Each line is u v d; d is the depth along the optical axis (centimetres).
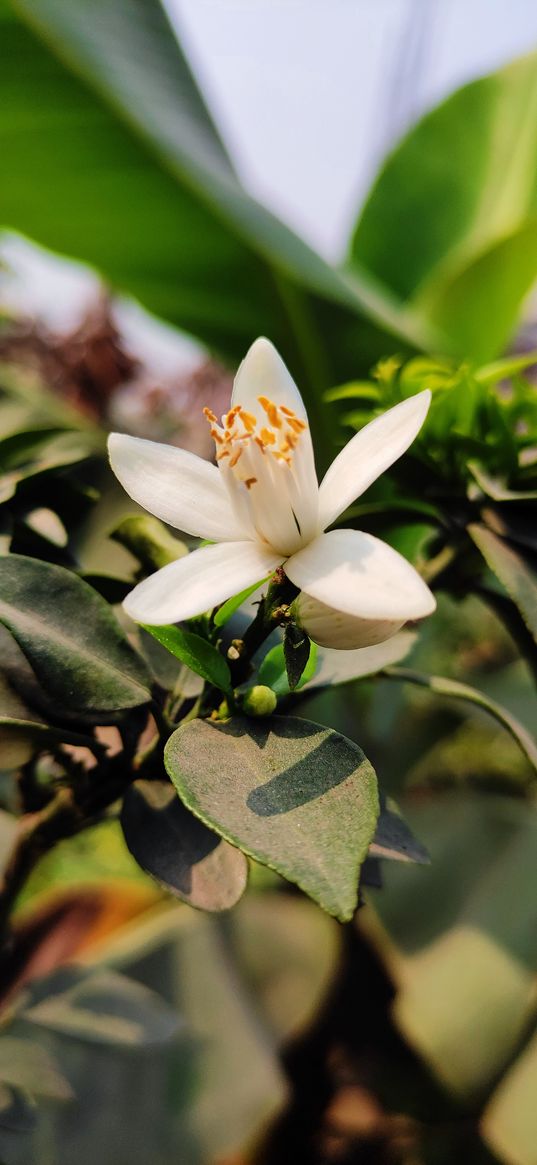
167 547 22
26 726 20
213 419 20
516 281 47
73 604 20
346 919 17
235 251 41
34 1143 31
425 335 43
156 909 42
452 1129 35
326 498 20
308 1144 35
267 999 40
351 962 40
